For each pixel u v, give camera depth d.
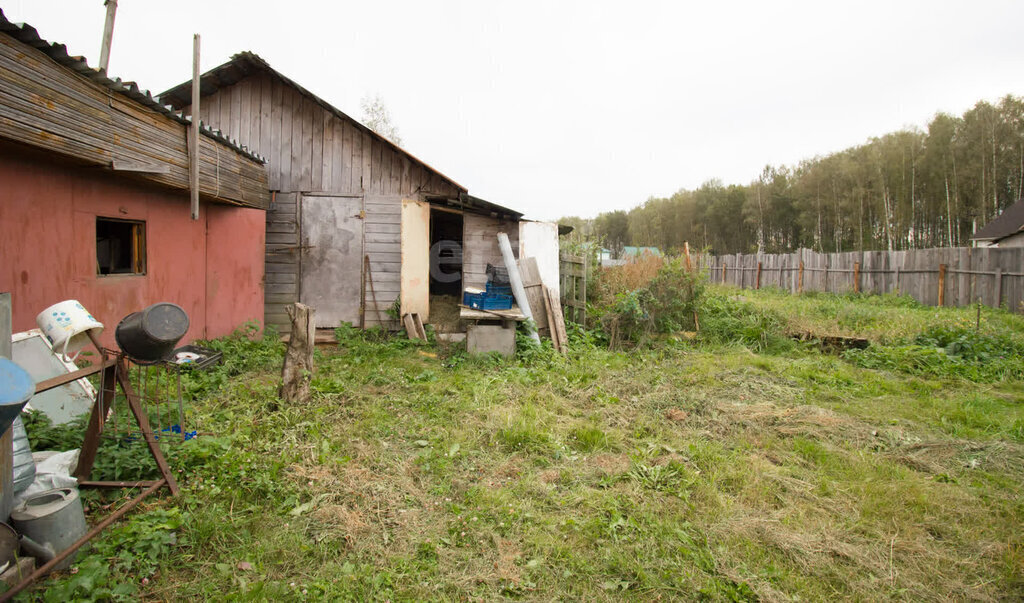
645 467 3.60
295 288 8.81
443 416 4.55
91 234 4.94
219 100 8.66
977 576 2.55
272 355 6.60
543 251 8.75
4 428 2.07
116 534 2.53
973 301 10.73
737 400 5.30
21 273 4.21
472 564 2.55
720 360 7.06
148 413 3.97
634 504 3.09
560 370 6.24
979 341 7.05
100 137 4.30
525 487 3.29
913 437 4.29
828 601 2.36
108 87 4.38
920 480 3.51
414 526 2.84
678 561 2.58
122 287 5.39
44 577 2.29
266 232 8.75
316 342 8.34
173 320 2.91
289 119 8.74
